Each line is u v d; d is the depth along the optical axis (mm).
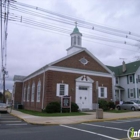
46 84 22734
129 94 38000
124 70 40219
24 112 23109
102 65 27609
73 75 24484
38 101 25469
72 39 30078
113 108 26172
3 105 24516
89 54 26703
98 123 13734
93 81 25922
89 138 8344
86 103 24859
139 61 39750
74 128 11219
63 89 23469
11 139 8078
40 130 10445
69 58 24719
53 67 23156
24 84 37625
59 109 21516
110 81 27844
